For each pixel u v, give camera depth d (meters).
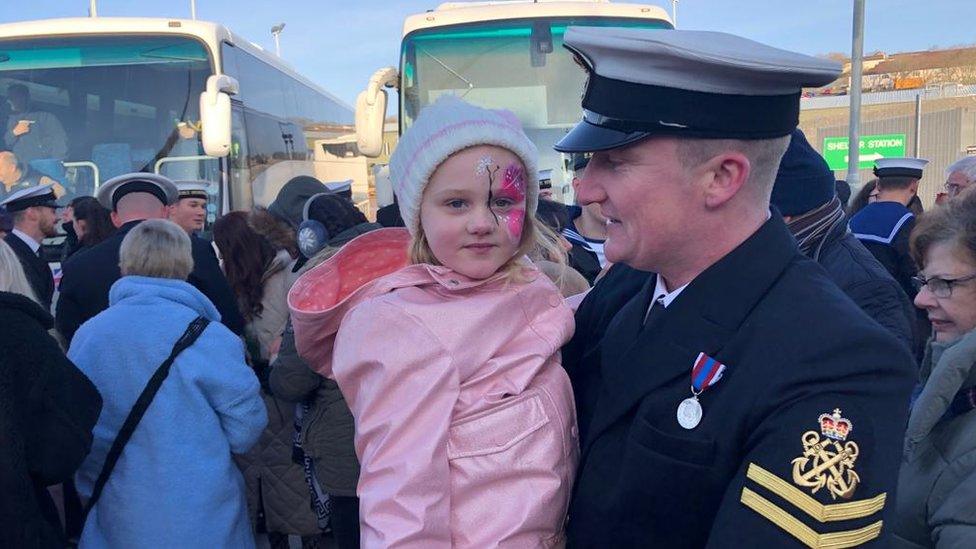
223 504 2.73
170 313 2.76
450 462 1.25
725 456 1.14
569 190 6.50
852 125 12.05
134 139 6.45
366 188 13.11
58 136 6.42
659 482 1.18
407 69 6.76
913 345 2.53
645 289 1.43
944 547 1.52
